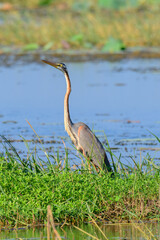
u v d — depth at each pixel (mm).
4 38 38781
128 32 38062
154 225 8492
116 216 8773
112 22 40375
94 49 36125
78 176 9367
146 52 34844
